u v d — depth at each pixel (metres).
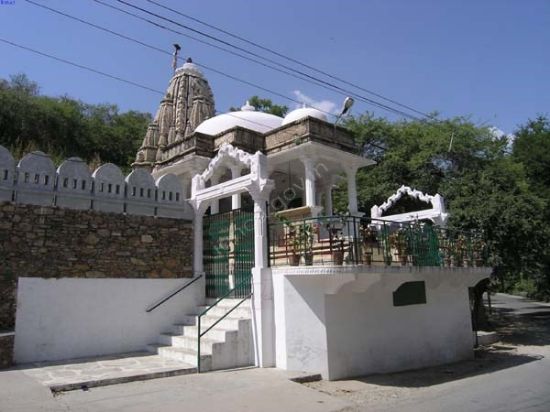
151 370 8.15
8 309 8.60
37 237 9.06
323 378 9.05
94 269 9.67
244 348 9.34
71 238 9.46
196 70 24.89
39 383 7.07
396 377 9.81
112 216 10.10
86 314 9.45
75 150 30.83
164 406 6.42
